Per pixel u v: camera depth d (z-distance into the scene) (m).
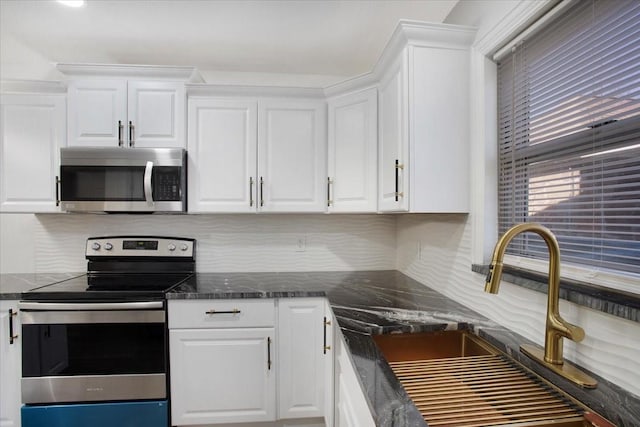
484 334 1.13
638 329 0.72
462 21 1.54
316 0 1.61
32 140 1.96
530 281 1.02
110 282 1.96
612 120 0.86
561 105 1.03
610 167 0.88
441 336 1.25
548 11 1.04
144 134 1.96
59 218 2.24
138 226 2.29
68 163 1.91
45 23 1.77
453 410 0.74
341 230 2.41
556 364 0.86
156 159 1.93
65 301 1.67
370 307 1.45
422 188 1.38
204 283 1.96
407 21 1.32
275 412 1.80
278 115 2.03
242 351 1.77
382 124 1.71
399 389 0.78
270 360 1.78
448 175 1.40
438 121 1.39
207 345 1.75
